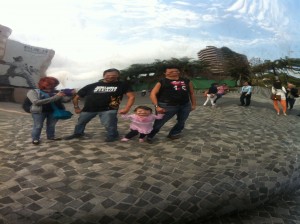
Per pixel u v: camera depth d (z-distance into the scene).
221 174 4.05
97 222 3.06
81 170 3.86
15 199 3.12
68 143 5.04
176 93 5.23
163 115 5.27
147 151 4.81
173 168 4.14
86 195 3.28
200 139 5.75
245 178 4.06
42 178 3.58
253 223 3.55
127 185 3.54
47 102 4.88
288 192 4.38
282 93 11.09
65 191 3.32
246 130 7.01
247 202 3.79
